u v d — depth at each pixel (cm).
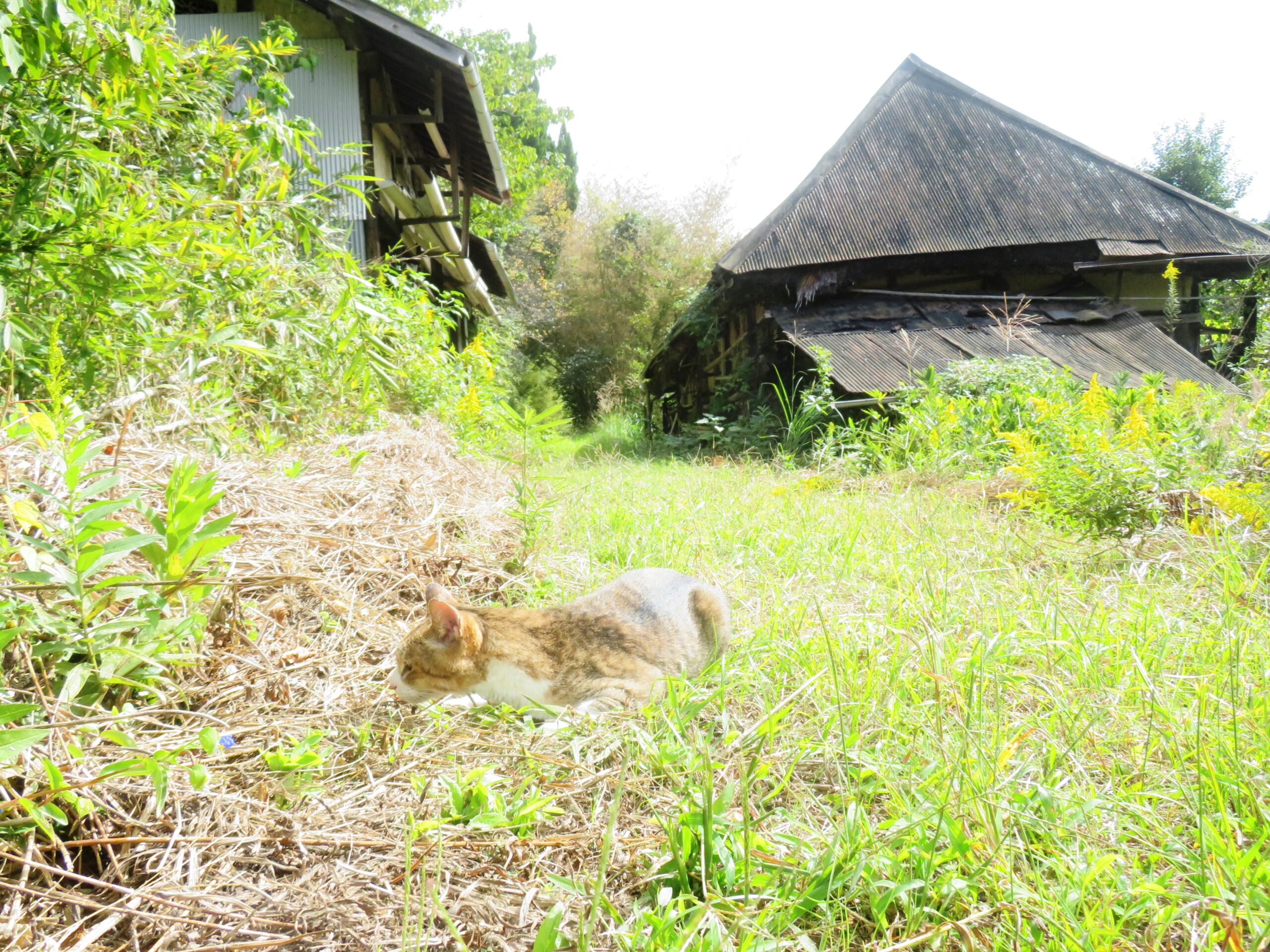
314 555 302
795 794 193
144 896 144
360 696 242
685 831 159
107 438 244
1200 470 499
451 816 174
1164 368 1160
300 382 499
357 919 146
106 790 166
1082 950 131
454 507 418
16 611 182
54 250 320
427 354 647
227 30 1039
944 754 194
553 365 2970
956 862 159
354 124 1026
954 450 783
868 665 248
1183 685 233
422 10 2575
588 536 468
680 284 2909
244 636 238
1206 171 2988
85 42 321
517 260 3195
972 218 1375
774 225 1380
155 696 202
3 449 232
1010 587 345
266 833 165
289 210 473
